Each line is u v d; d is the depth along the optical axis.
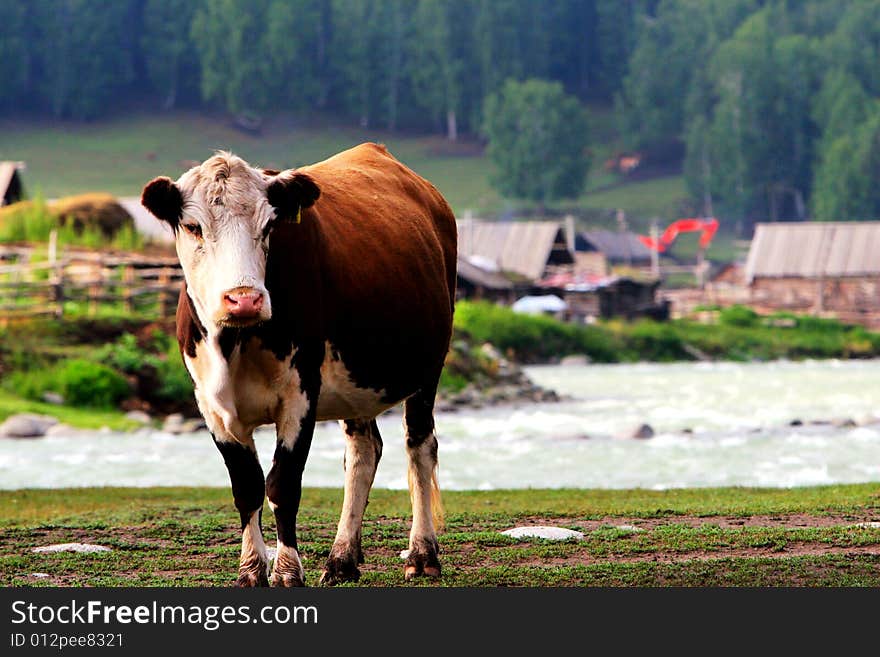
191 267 7.65
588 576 9.34
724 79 154.00
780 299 87.88
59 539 11.45
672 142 172.62
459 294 74.56
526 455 21.64
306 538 11.34
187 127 171.00
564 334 63.22
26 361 30.00
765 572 9.39
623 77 180.62
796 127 152.12
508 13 176.75
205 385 8.09
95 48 173.38
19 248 42.50
